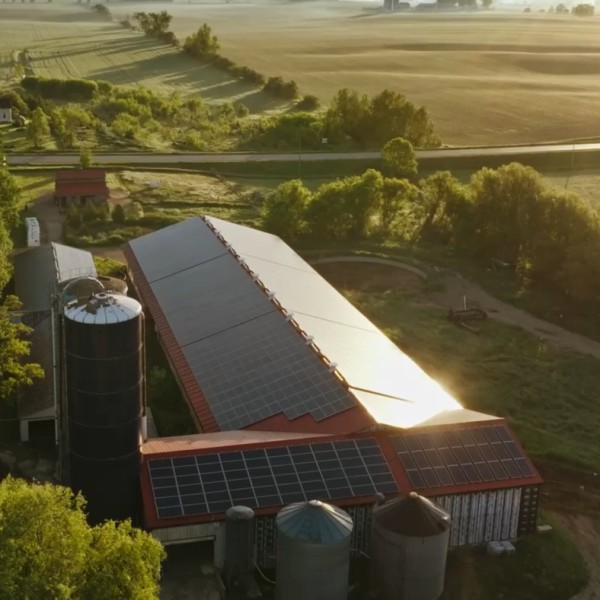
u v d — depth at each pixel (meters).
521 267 92.50
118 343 38.50
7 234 78.50
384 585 39.06
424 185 108.62
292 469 42.00
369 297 83.69
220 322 61.91
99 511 41.22
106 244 99.00
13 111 169.12
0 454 50.75
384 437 44.44
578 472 52.88
